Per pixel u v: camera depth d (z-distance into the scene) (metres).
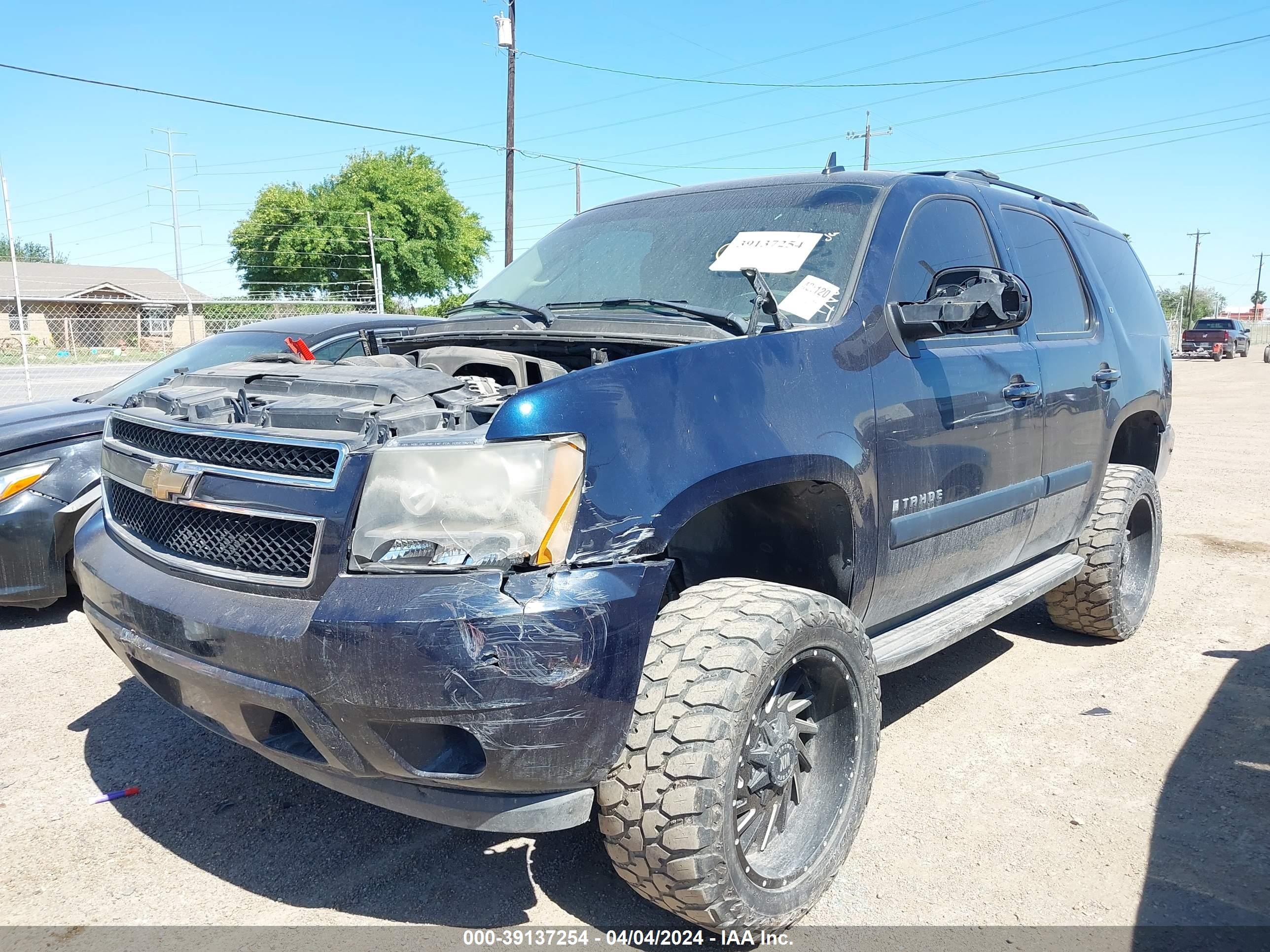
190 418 2.61
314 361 3.40
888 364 3.09
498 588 2.12
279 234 59.72
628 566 2.25
